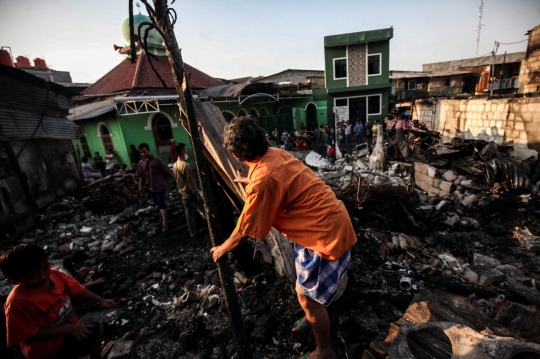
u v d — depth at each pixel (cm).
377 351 198
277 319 264
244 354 183
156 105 1109
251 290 310
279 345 242
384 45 1947
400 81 2623
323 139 1886
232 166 246
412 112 1712
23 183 616
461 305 223
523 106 748
